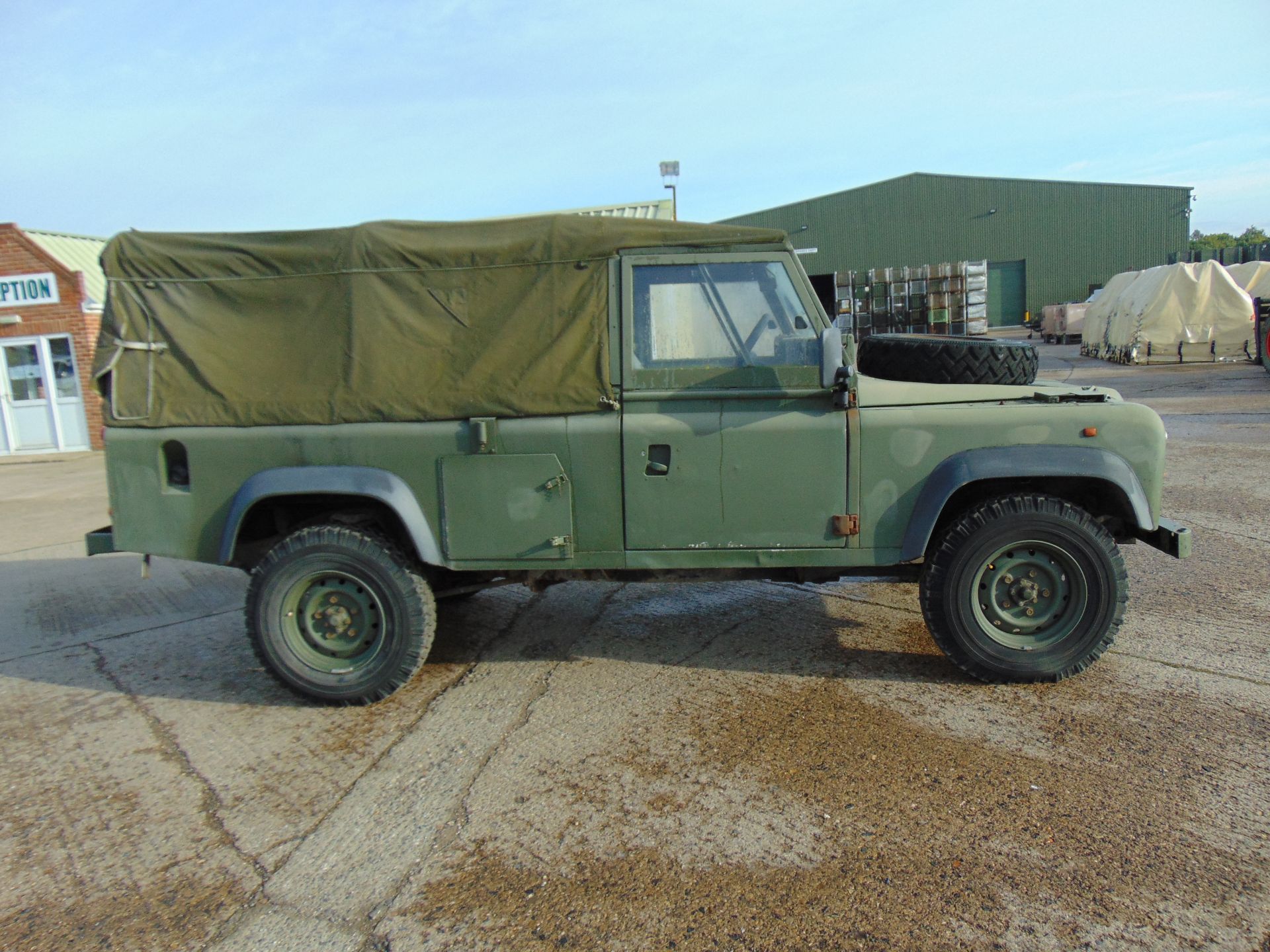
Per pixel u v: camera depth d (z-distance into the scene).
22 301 15.56
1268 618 4.66
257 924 2.53
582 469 3.86
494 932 2.44
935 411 3.76
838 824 2.90
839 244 45.66
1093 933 2.34
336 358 3.91
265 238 3.93
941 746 3.40
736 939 2.38
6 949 2.47
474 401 3.85
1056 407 3.75
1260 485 7.97
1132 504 3.67
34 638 5.30
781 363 3.80
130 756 3.64
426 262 3.85
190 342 3.97
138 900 2.66
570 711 3.87
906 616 5.00
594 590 5.77
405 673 3.94
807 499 3.82
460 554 3.94
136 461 4.03
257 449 3.96
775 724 3.65
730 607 5.29
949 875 2.61
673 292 3.82
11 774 3.52
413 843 2.90
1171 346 20.94
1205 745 3.32
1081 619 3.81
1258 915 2.39
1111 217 42.34
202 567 7.13
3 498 11.14
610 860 2.75
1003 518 3.73
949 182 43.56
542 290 3.83
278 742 3.71
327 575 3.95
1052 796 3.01
